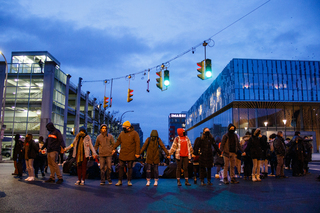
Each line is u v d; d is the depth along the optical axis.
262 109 43.03
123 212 4.38
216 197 5.75
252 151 8.86
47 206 4.77
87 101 48.25
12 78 32.91
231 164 8.32
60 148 8.45
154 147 7.78
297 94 42.91
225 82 46.28
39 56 36.34
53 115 33.47
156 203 5.09
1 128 23.84
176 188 7.14
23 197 5.62
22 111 32.06
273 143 10.14
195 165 8.48
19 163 9.68
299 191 6.61
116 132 54.06
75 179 9.23
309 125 42.91
